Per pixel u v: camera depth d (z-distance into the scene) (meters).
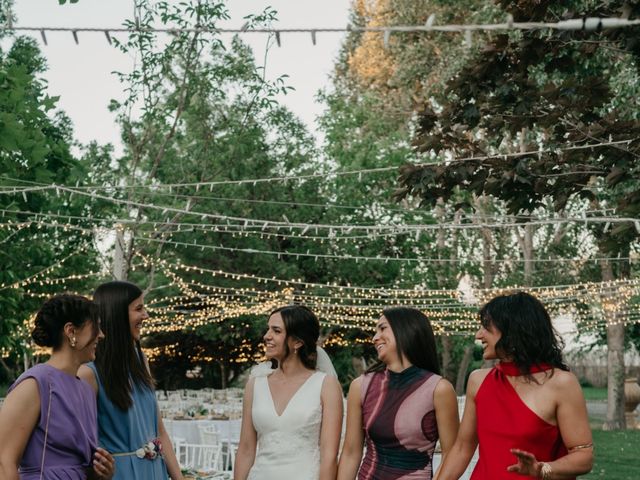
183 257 24.23
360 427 4.17
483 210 24.83
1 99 9.70
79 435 3.37
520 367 3.38
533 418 3.33
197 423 14.07
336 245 24.09
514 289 18.72
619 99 12.44
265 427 4.25
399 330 4.11
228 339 26.62
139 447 3.88
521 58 6.71
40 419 3.28
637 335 28.88
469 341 26.28
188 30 3.15
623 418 23.86
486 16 17.83
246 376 34.81
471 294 21.30
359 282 24.20
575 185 6.90
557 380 3.34
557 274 25.69
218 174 16.05
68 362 3.44
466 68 6.81
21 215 13.06
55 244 14.98
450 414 4.00
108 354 3.86
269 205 23.36
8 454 3.17
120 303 3.92
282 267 23.50
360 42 28.28
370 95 26.14
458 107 6.91
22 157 10.10
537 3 6.47
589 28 2.87
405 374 4.07
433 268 24.58
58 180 12.85
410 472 4.00
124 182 18.73
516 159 6.79
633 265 23.55
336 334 25.59
